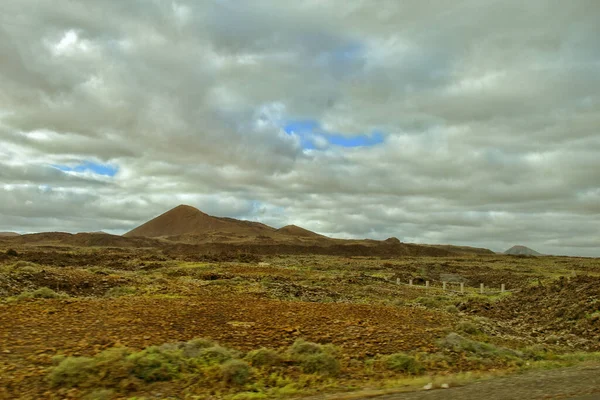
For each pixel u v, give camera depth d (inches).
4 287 1093.8
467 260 4741.6
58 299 928.9
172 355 453.1
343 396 344.2
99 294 1182.9
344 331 679.7
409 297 1541.6
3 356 454.0
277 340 600.1
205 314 768.3
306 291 1455.5
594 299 1060.5
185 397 362.0
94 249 5142.7
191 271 2009.1
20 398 343.6
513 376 433.4
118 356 424.8
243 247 6628.9
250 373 432.8
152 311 767.1
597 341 844.6
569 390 345.1
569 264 3902.6
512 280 2346.2
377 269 3125.0
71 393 357.1
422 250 7342.5
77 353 471.5
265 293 1278.3
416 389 370.3
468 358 567.8
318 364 462.3
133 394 365.4
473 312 1208.8
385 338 642.8
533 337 884.6
